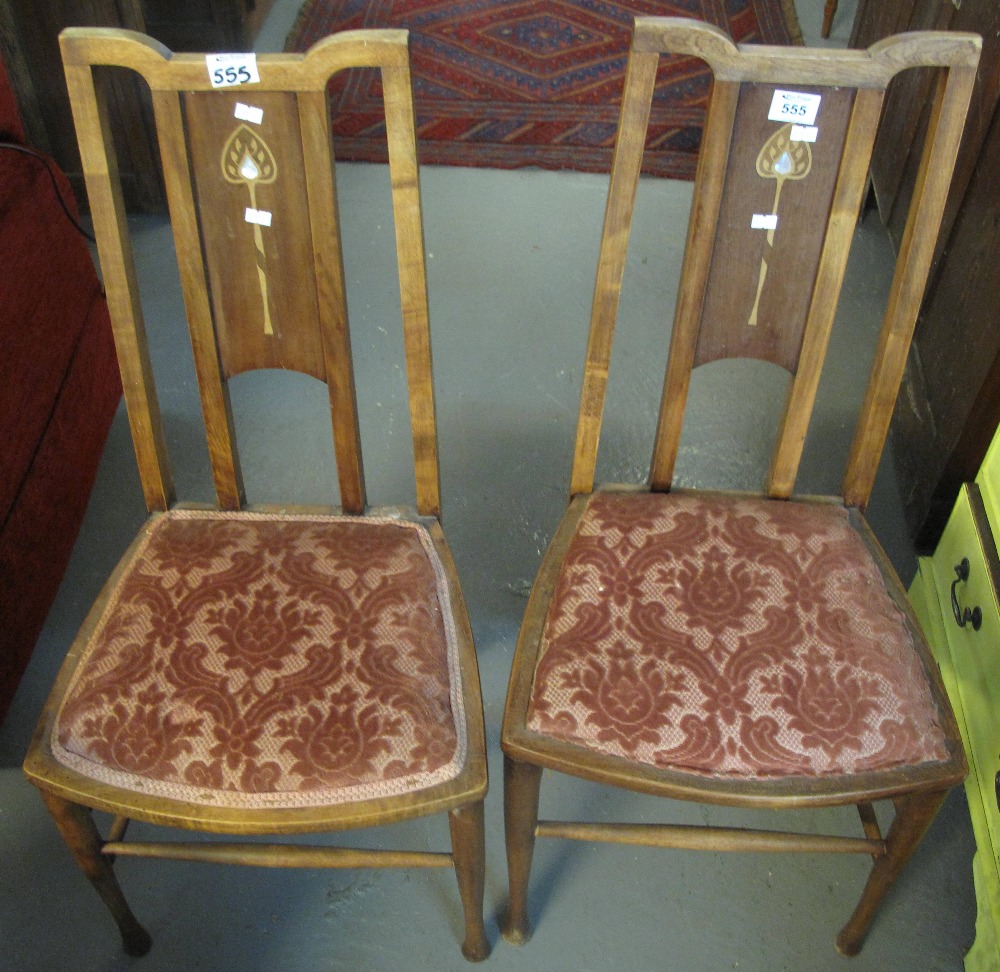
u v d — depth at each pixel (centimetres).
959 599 136
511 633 163
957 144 99
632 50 96
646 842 112
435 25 335
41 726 101
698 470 191
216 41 285
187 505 121
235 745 96
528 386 208
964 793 145
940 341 173
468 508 183
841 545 114
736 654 103
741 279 108
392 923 131
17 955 128
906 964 128
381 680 101
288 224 103
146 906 133
